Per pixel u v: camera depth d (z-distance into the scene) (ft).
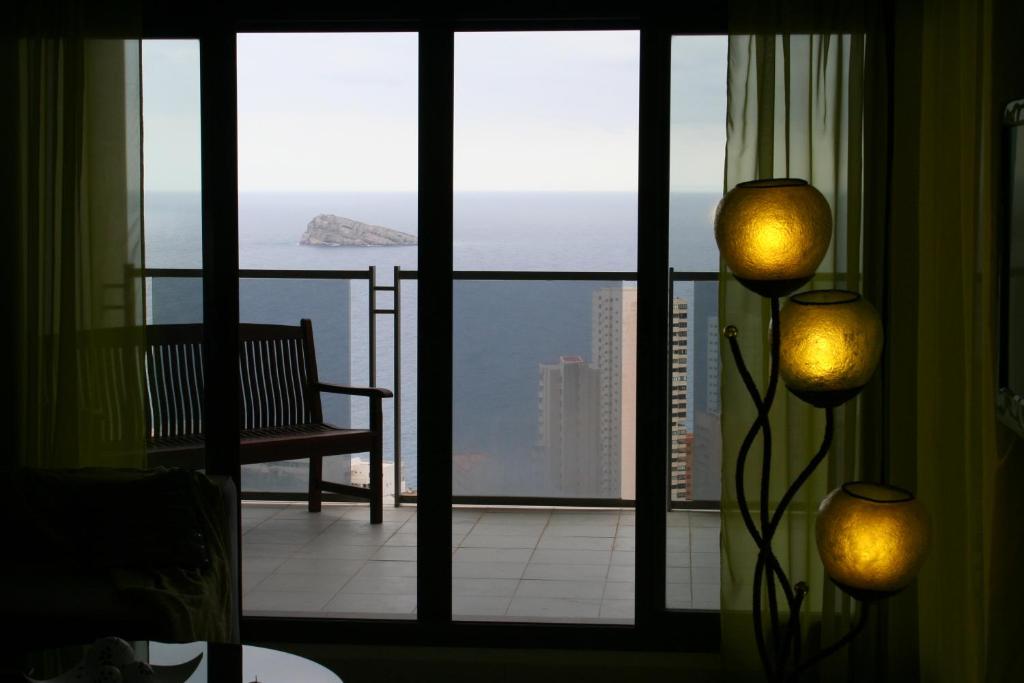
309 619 11.59
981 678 9.32
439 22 11.11
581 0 10.91
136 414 10.95
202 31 11.23
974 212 9.42
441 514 11.37
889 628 10.44
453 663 11.02
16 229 10.77
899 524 6.40
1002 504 8.52
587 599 12.73
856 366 6.64
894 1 10.19
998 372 8.24
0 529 9.77
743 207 6.56
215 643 7.87
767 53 10.18
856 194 10.16
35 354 10.83
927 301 10.04
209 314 11.46
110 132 10.82
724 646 10.59
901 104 10.16
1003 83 8.58
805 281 6.70
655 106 10.99
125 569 9.50
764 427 7.11
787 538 10.44
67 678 6.93
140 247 10.95
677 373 11.34
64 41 10.68
